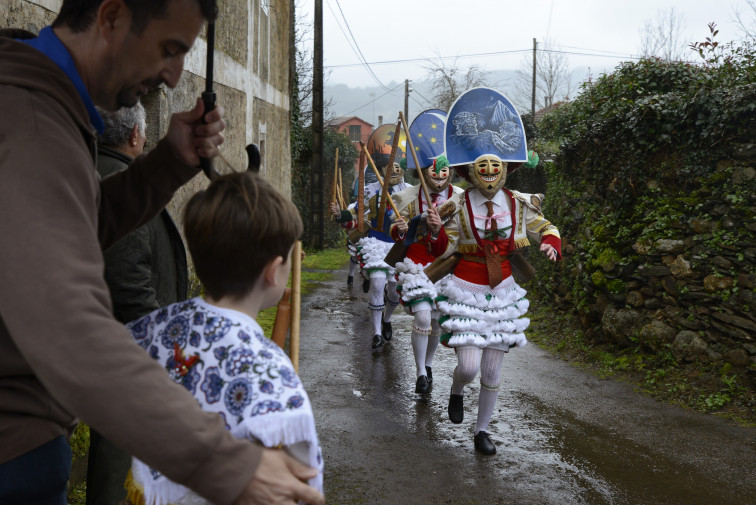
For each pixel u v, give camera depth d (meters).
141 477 1.40
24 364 1.32
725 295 5.41
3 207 1.13
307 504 1.23
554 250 4.43
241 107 8.92
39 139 1.22
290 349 1.58
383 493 3.70
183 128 1.80
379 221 6.28
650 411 5.11
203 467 1.11
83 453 3.43
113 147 2.66
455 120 4.60
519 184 11.79
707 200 5.71
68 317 1.08
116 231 1.88
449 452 4.34
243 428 1.25
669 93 6.14
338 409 5.15
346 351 7.07
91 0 1.37
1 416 1.32
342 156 21.70
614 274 6.55
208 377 1.32
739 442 4.45
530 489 3.79
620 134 6.77
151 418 1.08
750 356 5.23
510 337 4.41
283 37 12.75
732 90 5.46
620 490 3.77
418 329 5.63
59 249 1.13
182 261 2.88
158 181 1.86
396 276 5.90
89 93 1.44
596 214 7.29
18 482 1.33
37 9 3.48
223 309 1.41
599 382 5.88
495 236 4.44
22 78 1.29
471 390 5.75
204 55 6.86
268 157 11.27
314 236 18.44
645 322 6.18
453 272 4.57
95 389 1.06
